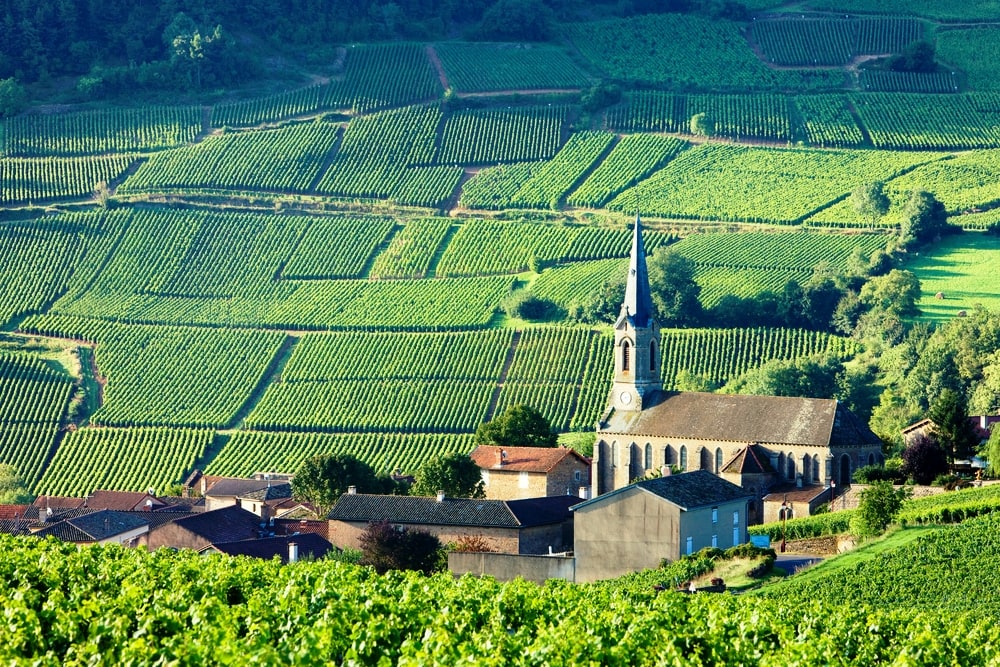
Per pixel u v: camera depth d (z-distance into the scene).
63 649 123.19
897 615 144.25
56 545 173.88
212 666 112.56
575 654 117.69
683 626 132.88
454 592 145.00
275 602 139.12
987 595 172.00
